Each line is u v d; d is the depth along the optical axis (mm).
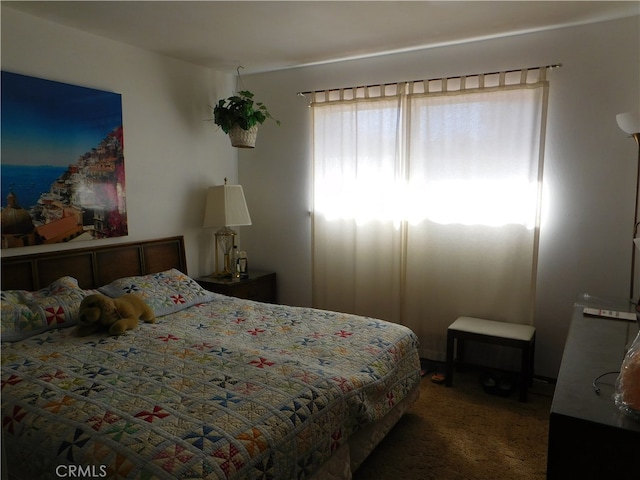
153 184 3588
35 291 2770
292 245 4238
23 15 2719
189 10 2695
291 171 4160
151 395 1775
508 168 3223
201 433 1530
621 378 1377
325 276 4023
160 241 3633
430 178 3486
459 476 2229
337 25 2953
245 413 1667
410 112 3496
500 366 3436
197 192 3990
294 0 2545
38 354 2191
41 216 2844
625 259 2984
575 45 2996
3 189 2654
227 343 2387
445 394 3121
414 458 2373
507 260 3293
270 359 2152
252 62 3834
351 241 3871
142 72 3451
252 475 1486
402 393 2469
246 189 4402
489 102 3238
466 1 2584
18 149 2711
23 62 2734
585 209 3068
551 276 3219
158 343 2348
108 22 2881
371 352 2379
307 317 2926
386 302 3764
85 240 3109
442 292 3559
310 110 3916
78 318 2619
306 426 1732
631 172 2920
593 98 2979
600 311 2422
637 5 2658
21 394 1790
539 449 2457
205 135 4031
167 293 3102
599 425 1265
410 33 3109
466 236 3412
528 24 2957
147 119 3510
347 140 3787
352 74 3777
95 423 1575
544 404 2969
